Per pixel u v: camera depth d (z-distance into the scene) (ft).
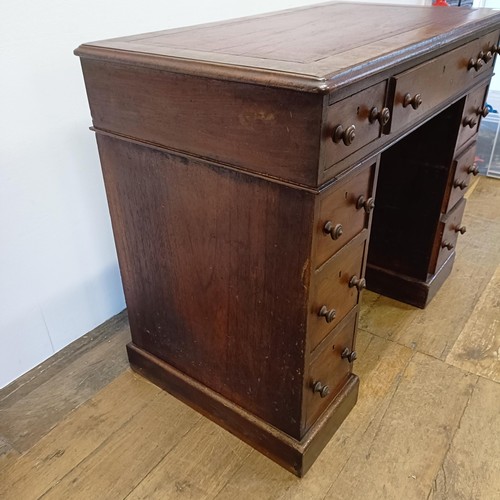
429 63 2.96
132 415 3.87
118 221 3.55
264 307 2.95
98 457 3.52
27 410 3.90
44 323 4.22
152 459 3.51
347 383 3.73
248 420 3.49
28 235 3.82
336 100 2.18
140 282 3.73
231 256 2.94
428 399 3.96
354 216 2.87
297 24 3.55
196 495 3.27
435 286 5.10
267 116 2.29
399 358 4.39
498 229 6.48
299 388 3.07
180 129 2.71
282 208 2.52
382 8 4.37
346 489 3.28
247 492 3.28
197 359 3.67
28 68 3.41
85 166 4.05
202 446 3.61
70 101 3.75
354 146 2.47
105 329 4.74
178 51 2.68
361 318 4.91
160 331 3.84
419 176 4.55
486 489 3.26
